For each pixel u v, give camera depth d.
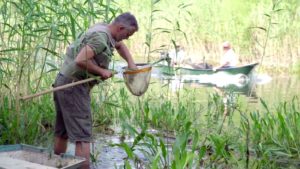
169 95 9.57
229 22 16.98
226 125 7.02
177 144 4.42
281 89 12.02
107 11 5.82
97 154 5.28
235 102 8.72
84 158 4.44
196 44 17.05
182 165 4.13
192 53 17.05
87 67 4.43
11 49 5.43
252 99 10.37
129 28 4.62
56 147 4.92
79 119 4.57
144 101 8.21
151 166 4.54
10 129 5.55
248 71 13.37
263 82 13.41
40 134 6.04
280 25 15.84
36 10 6.18
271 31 15.85
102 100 7.02
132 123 7.04
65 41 6.11
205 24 17.09
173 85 11.42
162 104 7.50
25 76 5.96
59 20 5.83
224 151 5.28
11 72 6.12
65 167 4.14
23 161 4.17
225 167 5.17
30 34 5.54
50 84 6.74
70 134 4.58
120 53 4.99
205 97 10.24
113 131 6.78
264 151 5.52
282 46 15.77
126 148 4.61
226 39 16.80
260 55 16.14
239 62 16.50
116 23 4.61
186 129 4.62
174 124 6.82
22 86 5.94
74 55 4.57
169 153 5.37
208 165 5.16
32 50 5.71
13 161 4.15
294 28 15.82
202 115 7.83
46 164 4.43
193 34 16.97
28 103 6.02
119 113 7.17
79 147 4.61
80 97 4.55
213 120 7.16
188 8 17.75
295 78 14.12
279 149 5.69
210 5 17.73
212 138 5.52
